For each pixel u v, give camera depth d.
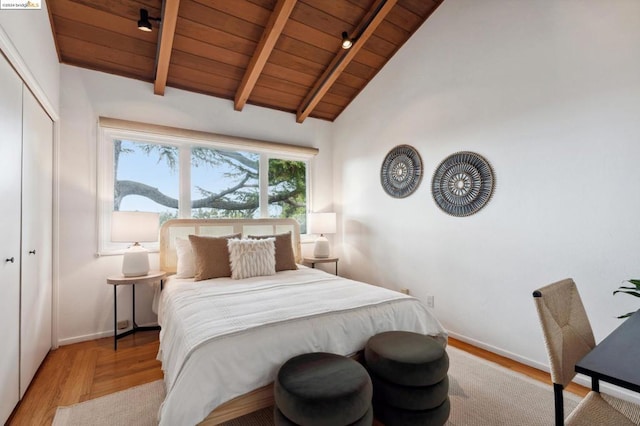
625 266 1.84
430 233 3.01
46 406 1.78
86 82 2.77
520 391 1.95
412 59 3.21
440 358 1.58
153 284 3.04
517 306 2.35
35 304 2.11
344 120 4.15
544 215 2.19
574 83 2.05
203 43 2.85
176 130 3.16
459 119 2.75
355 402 1.27
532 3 2.27
